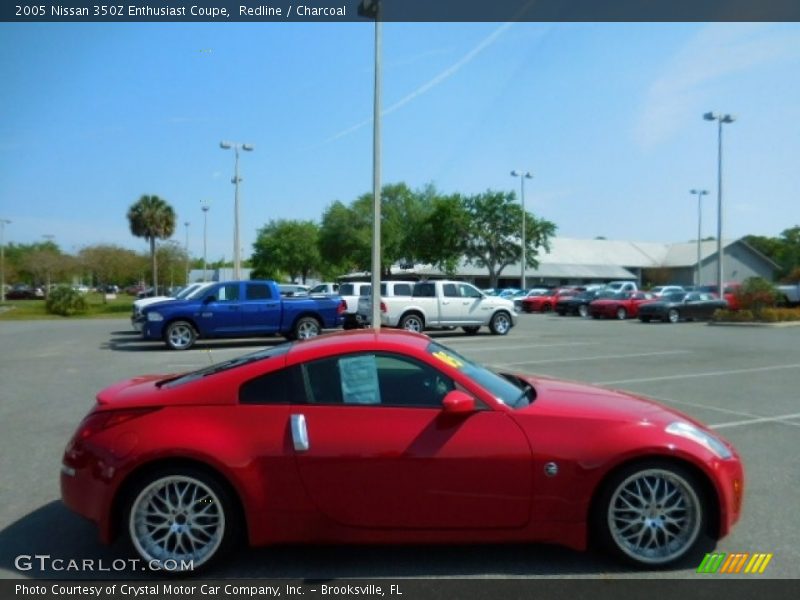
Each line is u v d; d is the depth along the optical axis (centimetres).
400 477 378
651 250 7844
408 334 479
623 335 2095
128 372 1248
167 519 385
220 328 1686
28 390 1036
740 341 1853
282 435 381
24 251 9988
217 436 380
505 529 382
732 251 7144
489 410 390
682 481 383
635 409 418
